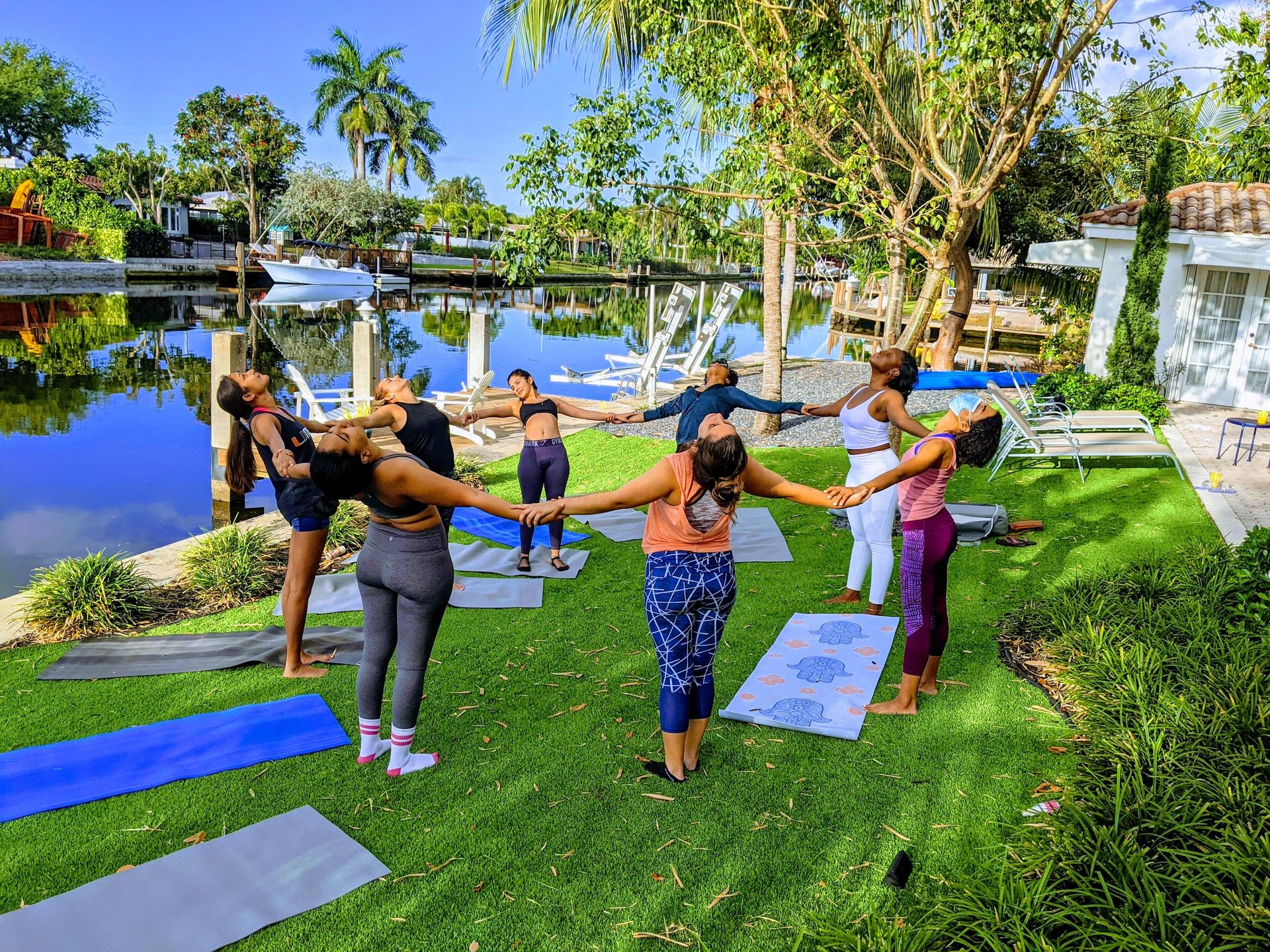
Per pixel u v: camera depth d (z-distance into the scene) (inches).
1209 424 452.1
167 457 418.0
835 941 107.1
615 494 133.0
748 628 213.3
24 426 473.4
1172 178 477.7
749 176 291.4
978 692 177.5
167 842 130.1
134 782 144.3
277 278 1566.2
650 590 139.8
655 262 2615.7
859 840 131.4
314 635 207.3
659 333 565.0
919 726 164.2
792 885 121.7
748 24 264.4
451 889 120.9
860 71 273.7
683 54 269.0
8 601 227.5
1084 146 668.7
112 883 119.3
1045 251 564.7
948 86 235.3
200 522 324.5
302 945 110.0
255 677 186.9
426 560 141.5
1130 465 354.3
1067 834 120.8
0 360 666.2
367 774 149.5
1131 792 129.5
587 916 116.2
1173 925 102.7
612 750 158.1
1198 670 163.0
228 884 120.1
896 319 296.7
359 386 482.9
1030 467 359.9
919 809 138.7
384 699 175.9
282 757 153.7
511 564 259.0
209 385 613.9
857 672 186.9
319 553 180.7
